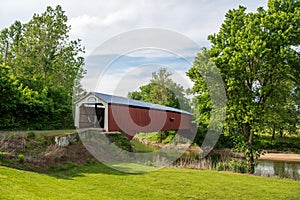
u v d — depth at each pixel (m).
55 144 11.45
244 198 7.52
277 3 14.66
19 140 11.38
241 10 15.47
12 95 16.59
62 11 25.83
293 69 13.73
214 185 8.62
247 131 14.43
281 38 13.23
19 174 7.49
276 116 13.78
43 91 20.39
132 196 7.11
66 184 7.57
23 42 25.48
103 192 7.22
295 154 20.89
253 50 12.87
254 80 14.30
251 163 13.55
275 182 9.53
